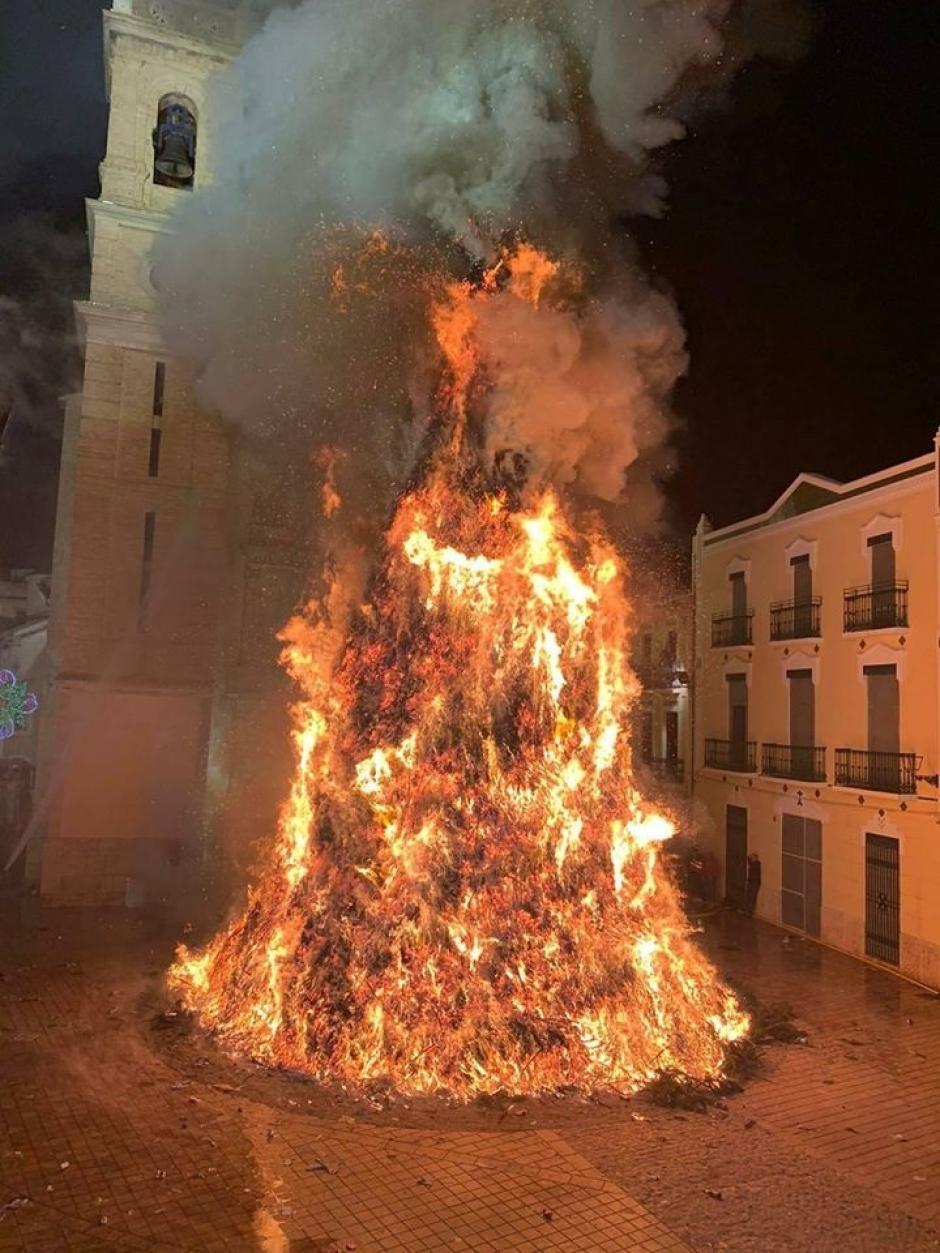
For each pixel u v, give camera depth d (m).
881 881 18.86
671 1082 11.73
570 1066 11.92
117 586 23.55
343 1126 10.53
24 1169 9.46
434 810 13.32
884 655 19.20
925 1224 8.83
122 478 23.84
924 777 17.75
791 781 21.72
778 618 23.00
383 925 12.79
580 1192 9.23
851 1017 15.34
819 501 21.67
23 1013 14.16
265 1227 8.52
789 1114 11.30
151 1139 10.13
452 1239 8.40
